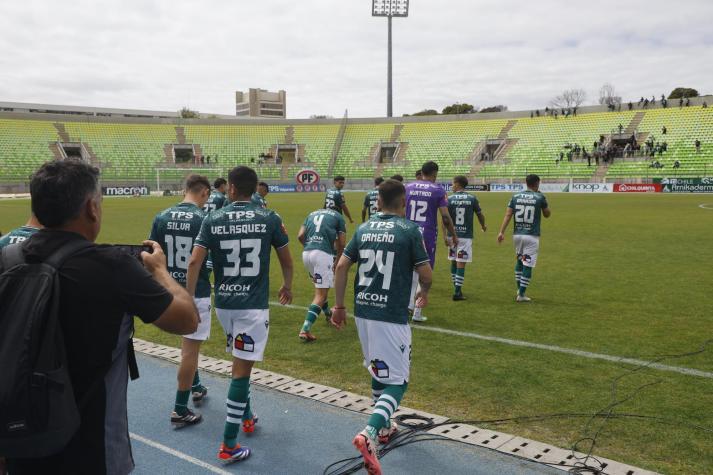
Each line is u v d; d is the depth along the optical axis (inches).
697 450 151.6
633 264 475.5
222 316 161.0
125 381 84.9
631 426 167.6
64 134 2241.6
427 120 2396.7
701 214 939.3
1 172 2010.3
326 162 2359.7
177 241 191.8
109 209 1206.9
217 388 206.5
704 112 1939.0
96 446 77.8
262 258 159.3
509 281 412.8
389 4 2349.9
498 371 218.5
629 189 1731.1
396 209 160.9
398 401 146.6
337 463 150.6
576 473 139.4
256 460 152.3
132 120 2378.2
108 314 76.0
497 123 2292.1
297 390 200.5
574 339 262.4
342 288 160.4
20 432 66.7
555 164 2028.8
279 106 5664.4
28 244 78.2
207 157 2327.8
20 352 67.6
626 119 2060.8
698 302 335.6
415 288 294.4
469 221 349.1
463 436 162.4
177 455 155.8
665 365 223.9
